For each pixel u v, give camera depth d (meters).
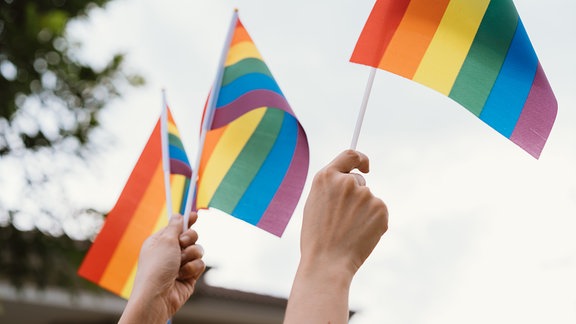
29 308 8.64
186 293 2.09
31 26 5.61
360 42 2.06
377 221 1.31
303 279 1.28
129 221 2.86
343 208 1.32
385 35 2.06
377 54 2.06
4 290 7.96
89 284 6.09
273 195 2.66
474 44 2.08
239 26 2.71
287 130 2.70
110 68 6.00
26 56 5.76
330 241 1.30
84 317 8.88
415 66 2.06
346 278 1.27
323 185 1.34
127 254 2.84
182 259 2.08
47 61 5.82
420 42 2.07
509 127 2.05
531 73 2.05
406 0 2.07
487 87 2.07
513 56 2.07
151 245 2.05
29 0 5.85
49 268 6.01
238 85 2.61
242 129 2.72
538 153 2.02
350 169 1.39
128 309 1.94
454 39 2.08
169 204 2.64
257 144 2.71
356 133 1.79
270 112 2.73
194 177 2.39
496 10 2.07
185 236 2.09
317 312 1.24
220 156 2.73
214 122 2.53
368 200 1.32
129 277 2.83
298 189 2.64
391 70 2.05
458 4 2.08
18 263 5.95
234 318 9.78
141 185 2.88
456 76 2.07
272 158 2.69
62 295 6.53
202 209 2.72
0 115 5.88
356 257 1.30
